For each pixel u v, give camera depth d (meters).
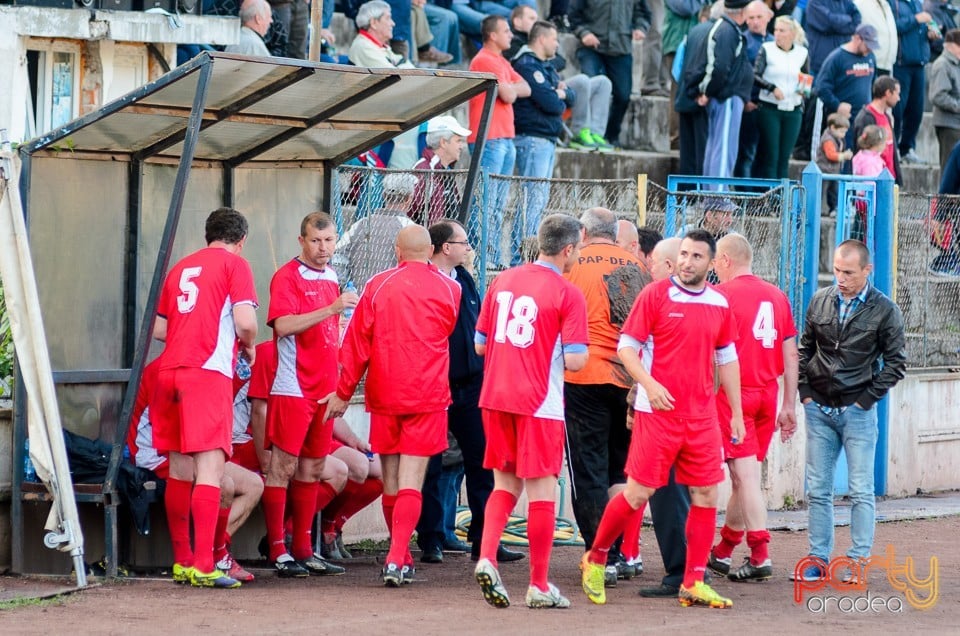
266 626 20.62
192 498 23.41
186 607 21.89
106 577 23.97
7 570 24.30
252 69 23.28
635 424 23.08
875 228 38.28
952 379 40.09
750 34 45.09
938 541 32.03
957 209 40.22
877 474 38.47
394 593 23.77
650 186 35.97
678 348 22.72
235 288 23.41
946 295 40.19
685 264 22.73
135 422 24.56
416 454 24.14
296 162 28.06
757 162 46.03
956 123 51.22
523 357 22.28
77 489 23.75
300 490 25.41
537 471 22.33
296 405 24.69
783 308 26.30
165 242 22.95
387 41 41.56
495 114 38.81
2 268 23.14
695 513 23.34
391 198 29.66
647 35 52.09
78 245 24.86
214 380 23.27
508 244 31.55
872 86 49.25
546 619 21.75
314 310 24.52
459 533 30.27
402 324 23.80
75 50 31.75
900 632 21.67
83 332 25.00
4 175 23.03
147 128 24.69
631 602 23.64
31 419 23.23
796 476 36.62
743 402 26.00
